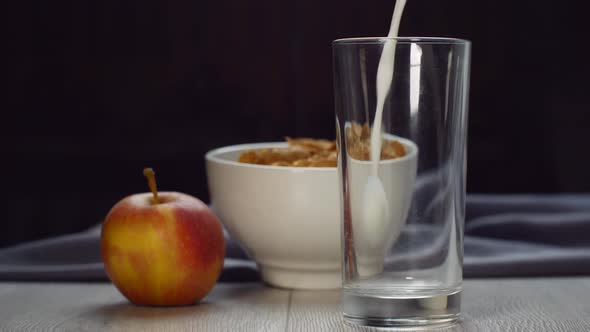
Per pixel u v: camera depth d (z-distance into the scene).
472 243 0.92
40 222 1.56
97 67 1.54
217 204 0.84
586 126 1.55
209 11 1.54
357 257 0.70
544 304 0.77
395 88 0.69
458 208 0.70
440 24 1.53
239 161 0.84
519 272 0.86
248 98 1.54
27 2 1.54
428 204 0.69
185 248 0.76
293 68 1.54
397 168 0.69
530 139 1.56
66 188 1.56
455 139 0.69
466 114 0.71
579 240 1.00
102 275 0.85
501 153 1.57
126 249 0.76
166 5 1.54
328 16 1.53
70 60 1.54
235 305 0.77
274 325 0.71
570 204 1.14
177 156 1.55
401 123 0.69
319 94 1.54
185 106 1.55
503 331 0.69
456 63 0.69
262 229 0.81
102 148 1.55
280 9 1.53
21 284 0.85
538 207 1.14
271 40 1.54
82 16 1.54
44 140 1.55
